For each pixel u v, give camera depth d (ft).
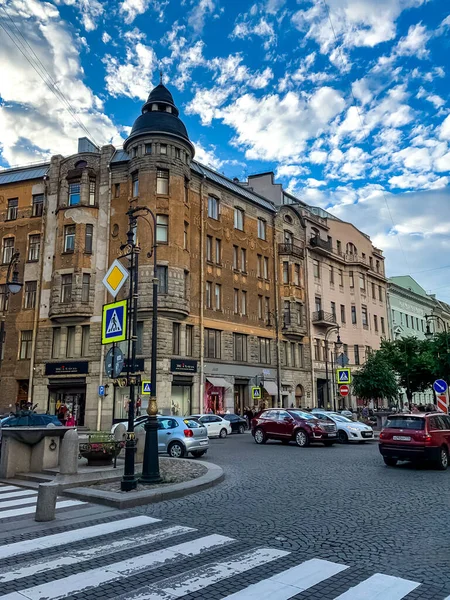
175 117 114.93
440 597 15.69
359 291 178.91
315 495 33.12
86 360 107.86
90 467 42.34
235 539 22.24
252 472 44.47
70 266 111.86
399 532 23.48
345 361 97.30
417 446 46.21
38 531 23.84
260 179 161.48
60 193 117.80
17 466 41.55
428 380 129.70
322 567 18.45
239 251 132.57
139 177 109.60
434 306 247.50
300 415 73.46
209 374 115.24
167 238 107.45
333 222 175.11
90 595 15.88
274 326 139.95
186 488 33.96
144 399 100.37
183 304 106.93
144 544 21.49
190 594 15.92
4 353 117.08
